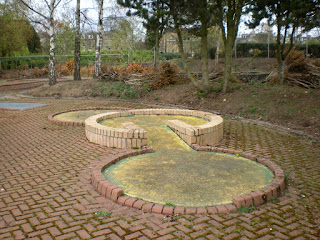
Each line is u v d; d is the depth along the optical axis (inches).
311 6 387.2
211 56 1063.0
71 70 1215.6
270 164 205.3
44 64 1284.4
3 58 1230.3
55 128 341.7
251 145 276.8
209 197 157.1
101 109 463.2
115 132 254.4
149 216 139.7
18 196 162.2
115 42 1451.8
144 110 374.9
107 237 122.7
